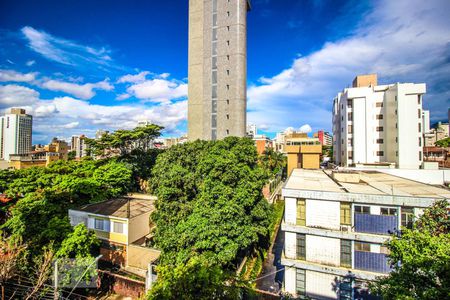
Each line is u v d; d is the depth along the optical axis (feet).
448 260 28.17
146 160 124.77
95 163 124.77
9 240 51.85
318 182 64.54
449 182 82.58
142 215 77.25
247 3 133.80
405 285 30.86
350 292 48.32
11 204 89.25
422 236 33.17
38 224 61.11
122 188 106.42
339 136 174.60
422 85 127.65
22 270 47.50
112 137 124.36
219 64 128.77
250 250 78.28
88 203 92.58
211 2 131.13
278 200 141.59
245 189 63.36
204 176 69.05
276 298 48.08
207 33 132.05
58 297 46.68
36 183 96.94
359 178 65.92
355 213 49.26
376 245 47.11
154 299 30.17
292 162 166.91
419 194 48.98
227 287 31.42
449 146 173.17
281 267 71.20
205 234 50.34
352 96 150.20
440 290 27.04
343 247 49.44
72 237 54.70
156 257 66.85
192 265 33.17
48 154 203.72
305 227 51.70
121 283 54.70
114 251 72.74
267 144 291.17
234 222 55.01
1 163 182.29
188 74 137.90
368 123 146.92
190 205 64.64
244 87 128.88
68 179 94.02
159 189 70.13
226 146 89.35
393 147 136.05
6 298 44.88
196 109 135.23
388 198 46.65
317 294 50.72
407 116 129.29
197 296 29.78
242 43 126.93
